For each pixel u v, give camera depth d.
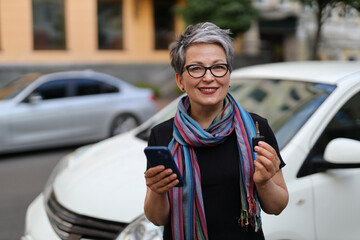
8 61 13.01
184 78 1.56
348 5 5.42
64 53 13.91
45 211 2.70
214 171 1.50
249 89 3.24
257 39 16.75
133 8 14.95
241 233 1.53
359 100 2.73
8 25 12.91
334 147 2.31
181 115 1.56
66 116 6.91
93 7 14.25
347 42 18.56
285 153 2.37
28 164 6.30
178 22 15.71
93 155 3.10
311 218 2.28
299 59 17.41
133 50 15.12
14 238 3.69
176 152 1.53
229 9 11.69
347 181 2.42
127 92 7.78
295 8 17.05
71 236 2.34
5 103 6.47
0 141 6.35
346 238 2.40
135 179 2.51
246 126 1.53
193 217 1.49
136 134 3.43
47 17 13.55
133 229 2.12
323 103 2.63
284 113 2.78
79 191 2.56
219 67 1.53
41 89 6.80
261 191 1.50
